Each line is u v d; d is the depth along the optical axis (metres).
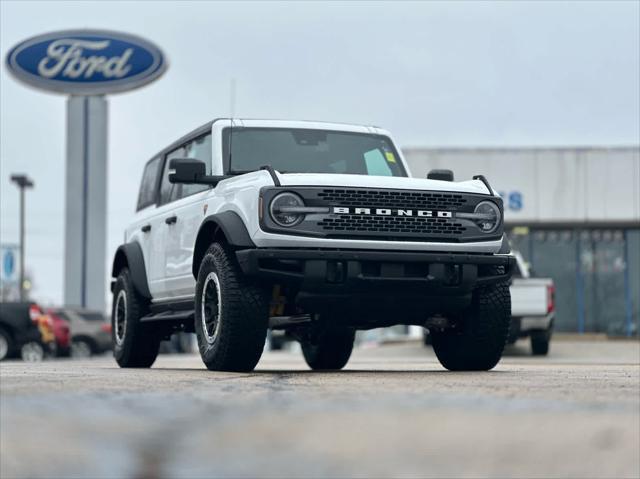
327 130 18.11
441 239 14.84
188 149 18.83
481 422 3.64
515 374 13.12
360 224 14.39
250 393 7.10
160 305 19.00
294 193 14.22
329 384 9.30
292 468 2.53
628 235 78.12
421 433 3.22
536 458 2.79
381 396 6.46
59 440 3.03
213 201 15.93
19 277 103.00
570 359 43.56
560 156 75.75
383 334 95.75
